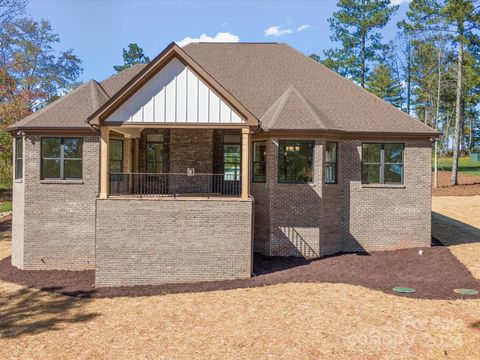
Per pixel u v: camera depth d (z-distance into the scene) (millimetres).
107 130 15477
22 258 18078
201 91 15523
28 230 17891
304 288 14336
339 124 19344
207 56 23469
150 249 15281
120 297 14164
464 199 34000
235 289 14453
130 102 15391
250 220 15422
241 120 15523
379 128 19297
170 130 20328
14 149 19250
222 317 12164
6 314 13086
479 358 9680
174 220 15320
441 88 43688
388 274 15875
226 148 20516
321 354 9961
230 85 21391
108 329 11625
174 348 10383
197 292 14328
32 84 47156
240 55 23562
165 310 12852
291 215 18359
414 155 19500
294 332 11062
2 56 42906
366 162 19562
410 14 41250
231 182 20312
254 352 10094
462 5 37094
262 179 19078
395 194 19516
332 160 19203
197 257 15352
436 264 16891
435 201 33688
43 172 17906
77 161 17984
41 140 17812
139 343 10703
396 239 19547
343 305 12742
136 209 15297
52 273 17562
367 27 49000
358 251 19438
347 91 21484
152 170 20531
